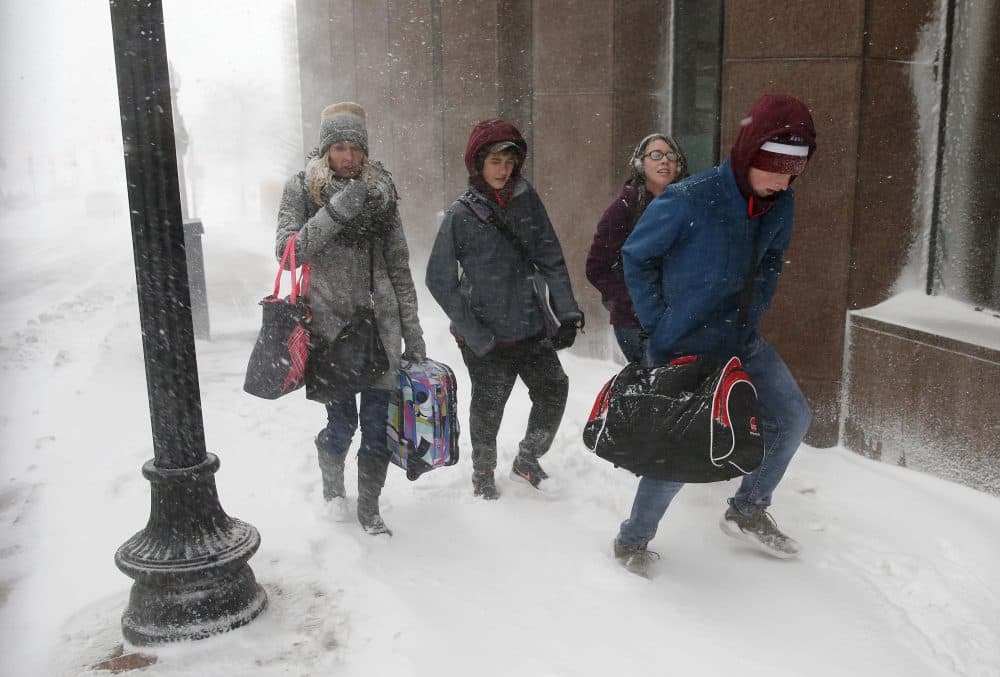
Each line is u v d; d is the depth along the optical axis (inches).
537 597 121.2
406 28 394.6
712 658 105.7
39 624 116.4
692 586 125.1
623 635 110.9
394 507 156.1
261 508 156.4
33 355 313.9
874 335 171.6
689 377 117.2
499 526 146.7
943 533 138.6
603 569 129.3
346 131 132.6
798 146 108.0
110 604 122.0
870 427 174.1
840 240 177.5
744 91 184.4
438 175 382.6
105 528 149.4
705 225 115.9
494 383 154.7
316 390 137.3
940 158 179.8
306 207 137.9
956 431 153.1
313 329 135.6
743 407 112.2
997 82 164.7
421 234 398.9
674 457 113.3
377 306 139.8
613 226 151.9
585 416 201.2
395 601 119.4
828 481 165.3
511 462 176.6
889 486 158.6
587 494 160.2
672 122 245.8
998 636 110.9
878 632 112.8
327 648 108.7
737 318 121.8
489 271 148.7
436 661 104.6
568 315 153.4
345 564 131.6
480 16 302.7
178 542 111.3
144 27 100.0
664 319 122.6
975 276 173.3
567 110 247.8
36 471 179.9
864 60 171.9
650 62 243.6
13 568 134.3
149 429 207.8
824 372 182.7
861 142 174.9
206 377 260.8
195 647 108.5
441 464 141.6
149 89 101.3
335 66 476.1
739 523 134.6
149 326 107.6
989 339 149.9
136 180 103.3
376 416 140.6
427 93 384.5
